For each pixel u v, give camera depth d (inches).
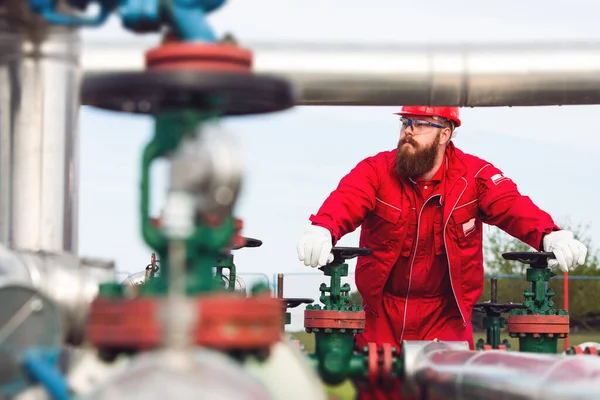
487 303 241.9
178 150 91.4
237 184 87.7
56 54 131.0
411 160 247.0
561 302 674.2
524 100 196.1
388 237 253.4
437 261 255.3
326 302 192.5
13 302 100.0
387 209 251.9
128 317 89.4
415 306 257.6
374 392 180.7
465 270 254.8
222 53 95.9
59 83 131.8
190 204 85.2
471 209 253.3
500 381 118.9
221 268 219.9
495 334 240.8
